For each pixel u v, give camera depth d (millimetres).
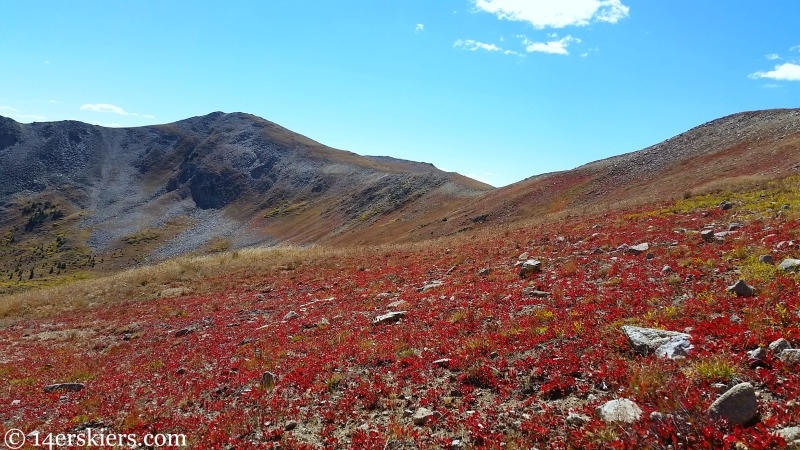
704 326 9414
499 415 8242
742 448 5570
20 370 17984
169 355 17766
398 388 10297
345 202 147000
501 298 16375
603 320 11609
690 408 6527
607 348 9820
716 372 7371
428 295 19609
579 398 8234
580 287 15414
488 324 13555
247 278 34844
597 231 27078
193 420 10625
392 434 8172
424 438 7984
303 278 32156
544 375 9406
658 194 42469
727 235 18141
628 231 24422
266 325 20156
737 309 10406
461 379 9922
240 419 10094
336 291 25797
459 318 14688
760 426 5789
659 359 8367
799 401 6355
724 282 12625
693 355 8258
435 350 12203
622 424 6625
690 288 12797
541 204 66500
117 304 31250
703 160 53062
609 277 15953
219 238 178500
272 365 13844
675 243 18953
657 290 13141
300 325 18750
